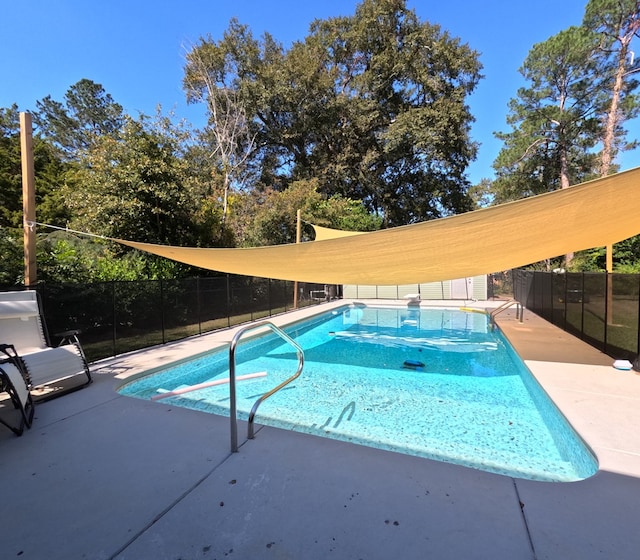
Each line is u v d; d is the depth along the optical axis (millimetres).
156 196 12016
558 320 10836
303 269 7266
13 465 3008
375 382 6590
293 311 15242
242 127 24047
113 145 12055
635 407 4125
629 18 20109
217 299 11695
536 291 14133
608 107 22828
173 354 7500
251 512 2357
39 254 8117
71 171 18203
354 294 22641
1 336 4895
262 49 27938
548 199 3965
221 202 19125
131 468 2936
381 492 2551
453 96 26031
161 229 12961
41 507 2447
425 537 2100
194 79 24641
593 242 5973
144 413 4184
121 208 11477
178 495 2557
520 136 26797
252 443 3348
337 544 2061
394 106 28422
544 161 26844
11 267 7508
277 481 2709
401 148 26938
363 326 13375
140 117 12672
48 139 36312
